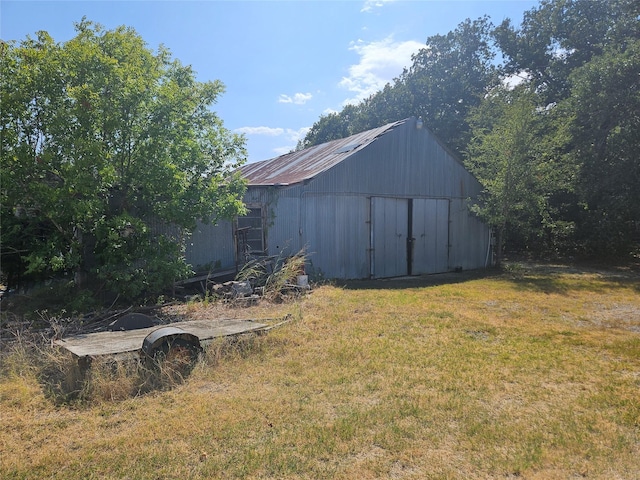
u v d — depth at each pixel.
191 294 8.92
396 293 9.21
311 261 10.88
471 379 4.38
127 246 7.42
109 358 4.42
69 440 3.28
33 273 7.77
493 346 5.50
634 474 2.83
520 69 23.80
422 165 12.93
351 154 11.46
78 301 6.98
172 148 7.58
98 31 7.75
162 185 7.41
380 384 4.27
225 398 3.99
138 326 6.22
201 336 5.18
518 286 10.32
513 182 13.33
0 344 5.42
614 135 15.26
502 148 13.45
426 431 3.35
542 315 7.26
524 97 13.89
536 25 22.52
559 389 4.16
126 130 7.26
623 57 14.34
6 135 6.44
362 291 9.46
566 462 2.95
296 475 2.80
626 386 4.23
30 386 4.31
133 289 7.29
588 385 4.26
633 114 14.73
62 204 6.64
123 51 7.65
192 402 3.92
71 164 6.56
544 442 3.20
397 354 5.14
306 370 4.67
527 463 2.92
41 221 7.35
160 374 4.36
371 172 11.84
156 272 7.56
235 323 6.13
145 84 7.36
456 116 26.03
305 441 3.20
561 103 16.31
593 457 3.01
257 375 4.56
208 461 2.96
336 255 11.30
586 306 8.00
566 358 5.02
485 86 25.73
